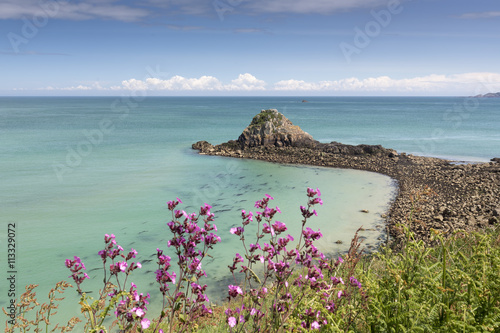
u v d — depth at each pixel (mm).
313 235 3893
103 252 3633
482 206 21250
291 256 3750
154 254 15219
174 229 3561
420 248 4008
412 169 35594
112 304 3041
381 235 17328
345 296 3986
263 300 3805
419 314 3320
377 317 3469
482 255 3885
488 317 3254
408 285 3643
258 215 4035
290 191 26953
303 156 43250
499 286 3529
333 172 35125
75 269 3818
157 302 11188
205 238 3643
